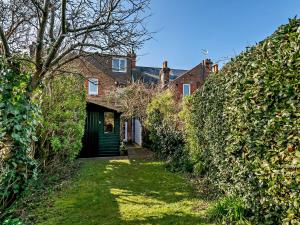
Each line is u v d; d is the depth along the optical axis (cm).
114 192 583
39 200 505
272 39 315
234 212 373
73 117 858
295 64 261
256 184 345
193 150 706
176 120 935
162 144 1016
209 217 406
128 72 1956
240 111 385
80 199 528
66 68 744
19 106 378
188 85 2169
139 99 1542
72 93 861
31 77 400
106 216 434
